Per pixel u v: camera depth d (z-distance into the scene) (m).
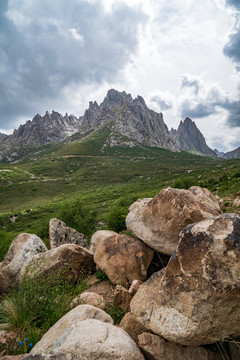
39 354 2.60
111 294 6.19
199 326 2.83
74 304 4.96
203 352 3.12
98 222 31.20
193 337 2.88
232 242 2.86
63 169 175.00
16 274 8.55
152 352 3.14
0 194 113.12
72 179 147.50
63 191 123.88
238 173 36.09
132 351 2.89
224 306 2.75
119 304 5.14
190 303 2.97
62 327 3.48
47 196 113.94
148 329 3.58
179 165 185.12
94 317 3.76
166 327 3.12
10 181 137.88
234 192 18.45
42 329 4.17
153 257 7.13
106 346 2.77
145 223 6.40
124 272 6.63
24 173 163.75
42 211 71.69
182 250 3.32
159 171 158.25
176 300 3.18
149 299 3.88
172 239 5.60
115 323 4.49
